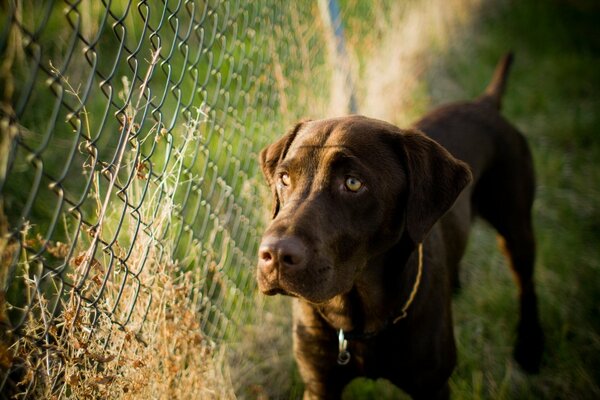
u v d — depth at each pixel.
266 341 0.83
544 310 0.94
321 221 0.53
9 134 0.39
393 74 1.27
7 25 0.37
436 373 0.65
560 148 1.42
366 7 1.33
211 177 0.88
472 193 0.87
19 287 0.72
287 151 0.63
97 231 0.49
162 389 0.59
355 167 0.55
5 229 0.44
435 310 0.64
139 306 0.59
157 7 1.06
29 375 0.51
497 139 0.89
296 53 0.99
